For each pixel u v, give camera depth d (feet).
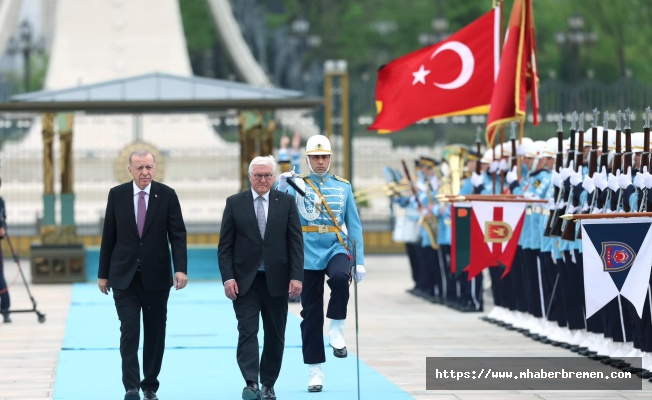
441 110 140.97
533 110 134.41
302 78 513.86
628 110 104.63
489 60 140.05
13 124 297.74
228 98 206.49
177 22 296.51
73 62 293.23
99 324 145.07
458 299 165.68
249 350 88.69
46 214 213.05
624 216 97.66
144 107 205.36
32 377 106.32
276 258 89.81
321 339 96.89
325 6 521.24
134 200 90.38
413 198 180.14
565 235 113.39
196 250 215.51
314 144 97.45
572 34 372.79
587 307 98.73
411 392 96.32
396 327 142.61
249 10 513.04
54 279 209.97
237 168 297.12
